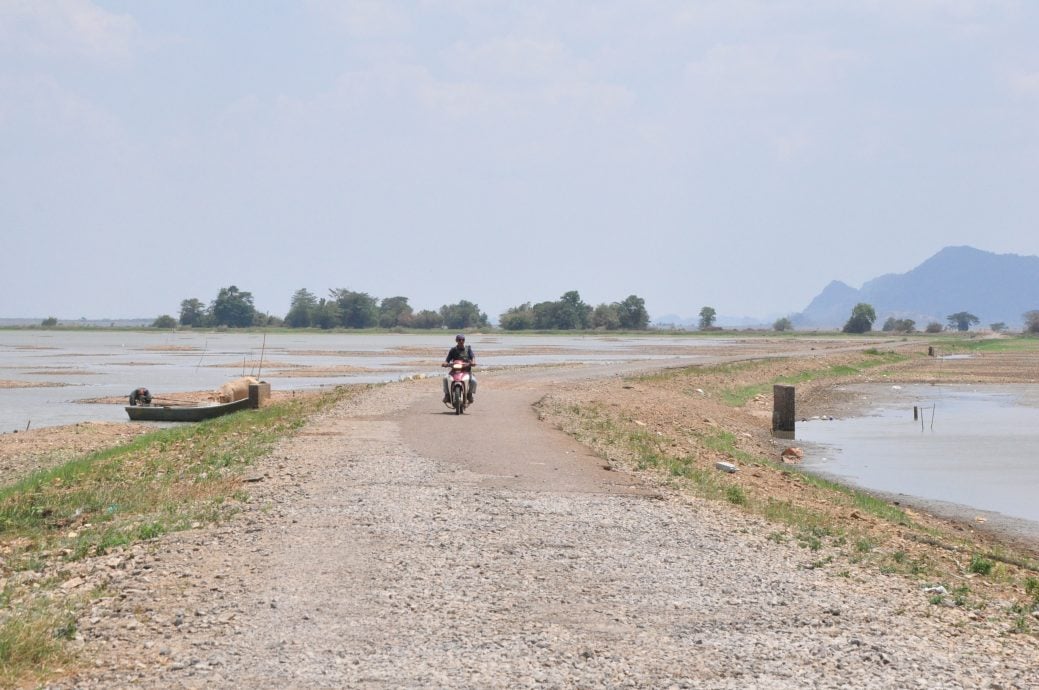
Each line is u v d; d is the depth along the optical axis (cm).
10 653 698
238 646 720
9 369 7481
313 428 2231
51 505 1464
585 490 1444
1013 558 1372
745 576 962
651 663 691
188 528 1162
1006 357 10156
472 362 2634
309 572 929
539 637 744
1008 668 718
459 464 1656
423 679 650
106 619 794
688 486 1577
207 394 4878
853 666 700
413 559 979
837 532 1313
